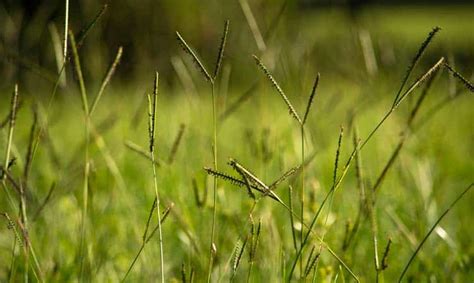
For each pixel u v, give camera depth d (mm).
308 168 4910
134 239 4914
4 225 4961
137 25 11766
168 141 6164
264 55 5016
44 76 4727
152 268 4773
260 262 4715
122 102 7879
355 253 4758
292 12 12836
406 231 4770
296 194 4879
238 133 7613
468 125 8078
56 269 4703
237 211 4910
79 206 4914
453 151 6875
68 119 7676
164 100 10000
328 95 8344
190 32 15109
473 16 27766
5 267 4785
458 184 5965
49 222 4887
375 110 8922
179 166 5586
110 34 11633
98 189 5359
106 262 4809
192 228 4746
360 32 5090
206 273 4668
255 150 4887
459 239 4930
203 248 4762
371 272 4742
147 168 5875
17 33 6387
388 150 5918
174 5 14312
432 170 5125
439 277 4750
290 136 5848
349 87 8625
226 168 5797
